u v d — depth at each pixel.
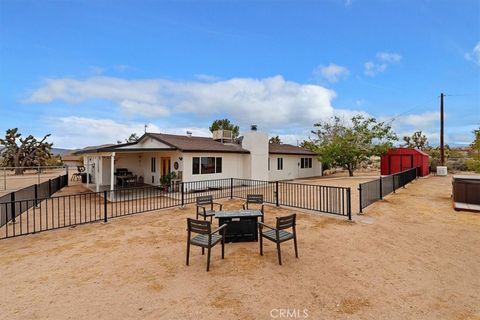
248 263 4.54
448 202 10.08
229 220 5.74
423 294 3.48
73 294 3.51
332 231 6.43
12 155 33.31
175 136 17.56
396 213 8.28
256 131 17.45
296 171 22.66
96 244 5.61
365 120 22.62
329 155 22.72
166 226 7.07
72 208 10.03
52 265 4.50
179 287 3.69
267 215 8.16
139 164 18.27
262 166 17.73
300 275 4.05
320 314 3.02
